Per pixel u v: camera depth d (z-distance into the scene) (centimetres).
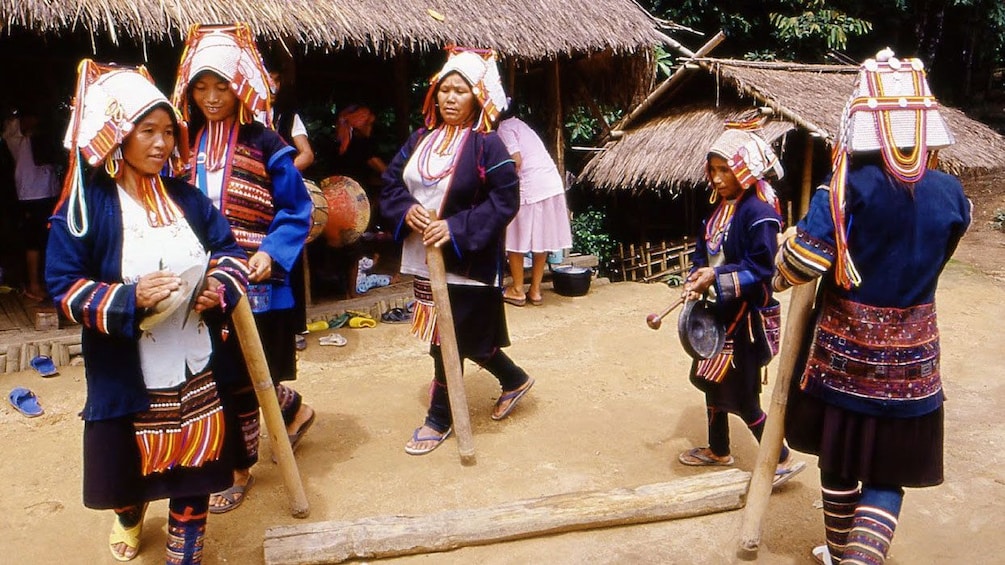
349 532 301
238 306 285
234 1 514
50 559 301
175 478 260
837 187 237
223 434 267
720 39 888
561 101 855
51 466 376
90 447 254
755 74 848
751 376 333
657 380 495
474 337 384
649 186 823
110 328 232
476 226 361
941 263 241
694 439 407
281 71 526
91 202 238
